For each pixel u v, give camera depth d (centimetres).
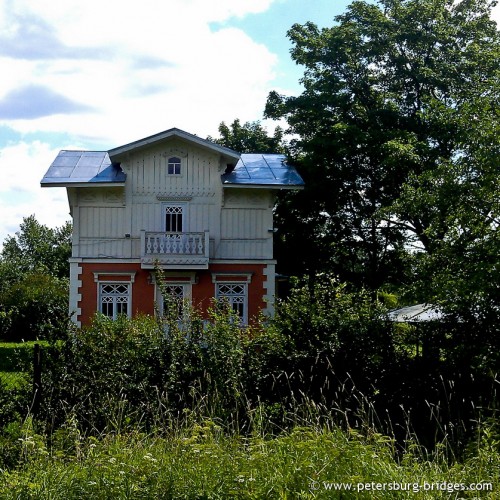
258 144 4159
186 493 766
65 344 1241
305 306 1427
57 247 7262
